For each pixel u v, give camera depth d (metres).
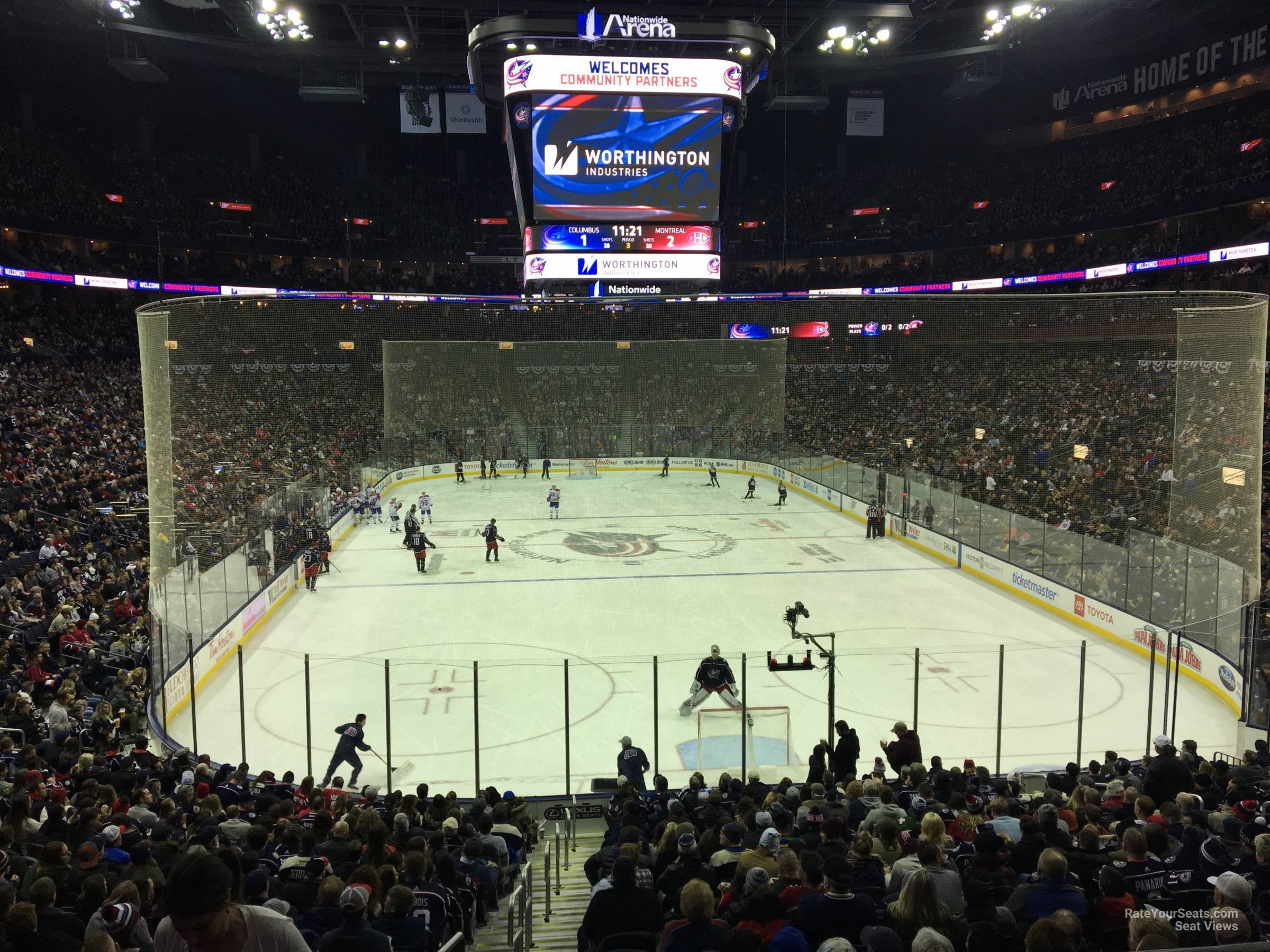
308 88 47.53
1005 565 25.33
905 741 12.36
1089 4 42.66
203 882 2.45
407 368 43.59
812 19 42.78
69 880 6.27
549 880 9.19
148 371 16.77
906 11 40.78
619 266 29.03
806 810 8.33
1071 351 41.09
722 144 29.14
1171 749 9.90
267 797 9.91
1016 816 8.77
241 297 20.83
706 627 21.94
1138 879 6.18
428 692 17.59
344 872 7.11
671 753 14.77
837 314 47.66
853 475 36.34
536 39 28.03
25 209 43.25
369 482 37.66
